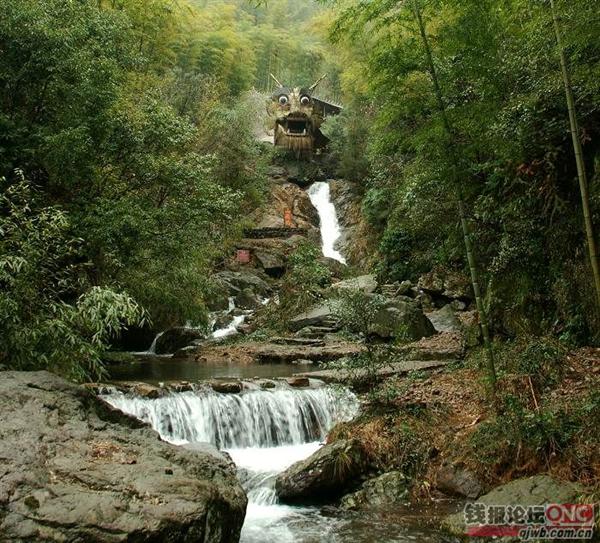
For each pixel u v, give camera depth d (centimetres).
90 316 492
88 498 270
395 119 716
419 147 644
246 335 1310
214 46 2742
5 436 305
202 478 332
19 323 459
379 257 1778
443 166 691
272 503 471
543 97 622
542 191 693
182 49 2575
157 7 1752
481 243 868
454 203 956
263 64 3638
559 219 684
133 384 652
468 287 1283
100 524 257
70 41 867
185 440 589
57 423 335
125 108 1048
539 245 713
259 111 2866
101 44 962
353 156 2319
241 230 1973
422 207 1046
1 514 253
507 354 661
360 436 547
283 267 1952
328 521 428
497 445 472
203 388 664
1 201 557
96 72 893
